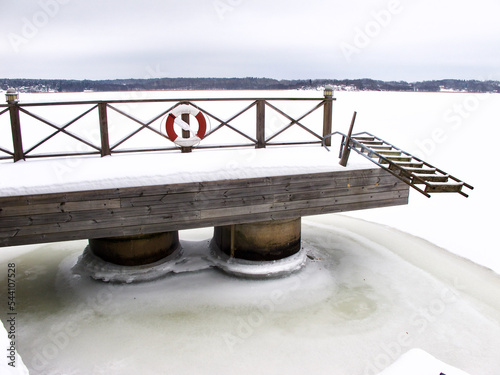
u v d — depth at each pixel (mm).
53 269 5773
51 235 4141
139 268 5379
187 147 5500
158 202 4438
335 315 4531
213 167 4727
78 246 6727
